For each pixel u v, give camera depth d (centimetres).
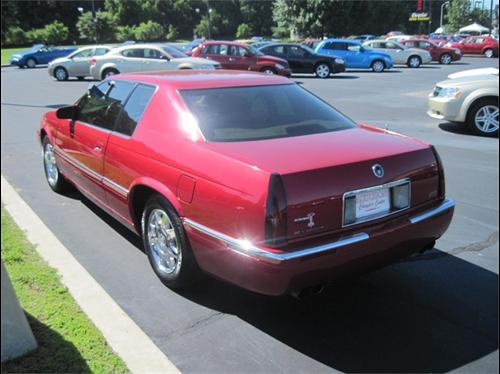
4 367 275
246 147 326
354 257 300
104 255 430
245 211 288
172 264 365
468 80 966
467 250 444
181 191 331
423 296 365
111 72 1992
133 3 9338
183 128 357
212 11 9550
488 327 327
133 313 341
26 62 3353
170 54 1969
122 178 400
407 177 330
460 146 855
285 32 6756
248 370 285
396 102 1441
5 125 1101
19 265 399
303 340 313
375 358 297
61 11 8869
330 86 1934
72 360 284
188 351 302
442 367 289
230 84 402
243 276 296
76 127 494
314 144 334
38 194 604
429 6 7019
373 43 3059
